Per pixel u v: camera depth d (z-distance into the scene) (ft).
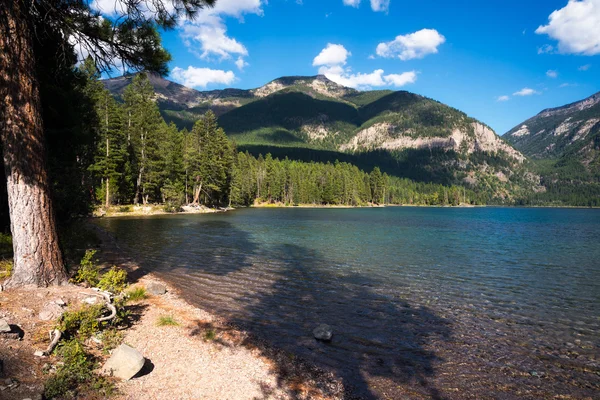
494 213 412.57
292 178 449.89
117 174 187.93
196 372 22.71
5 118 27.73
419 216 289.53
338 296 47.55
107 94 177.58
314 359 27.94
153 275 54.54
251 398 20.44
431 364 28.25
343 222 195.00
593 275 65.31
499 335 35.06
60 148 67.00
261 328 34.47
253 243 97.96
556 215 372.38
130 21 34.09
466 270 68.08
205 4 33.37
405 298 47.57
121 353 20.84
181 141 270.87
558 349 31.91
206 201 284.20
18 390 15.89
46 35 35.24
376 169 581.94
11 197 28.60
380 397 22.91
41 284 29.07
